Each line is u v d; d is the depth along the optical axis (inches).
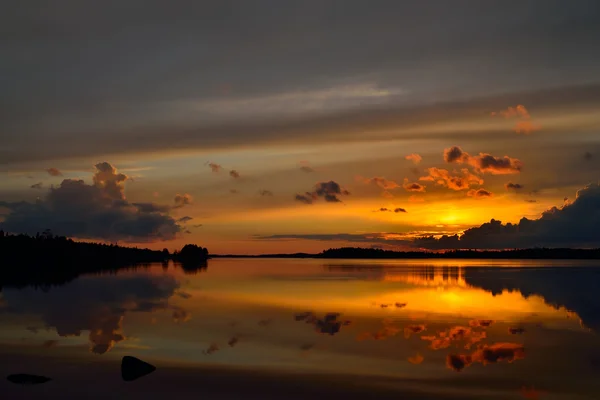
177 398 641.6
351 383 708.7
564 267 5511.8
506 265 6476.4
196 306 1542.8
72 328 1136.2
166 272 3966.5
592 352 897.5
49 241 5255.9
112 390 671.8
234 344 960.9
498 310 1453.0
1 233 4832.7
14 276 3253.0
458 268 5182.1
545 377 745.0
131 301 1700.3
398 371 772.6
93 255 5984.3
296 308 1488.7
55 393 658.8
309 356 865.5
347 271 4252.0
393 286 2375.7
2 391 664.4
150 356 863.1
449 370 780.0
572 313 1389.0
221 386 691.4
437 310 1446.9
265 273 3818.9
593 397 661.9
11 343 971.9
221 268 5083.7
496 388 693.9
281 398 645.3
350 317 1296.8
